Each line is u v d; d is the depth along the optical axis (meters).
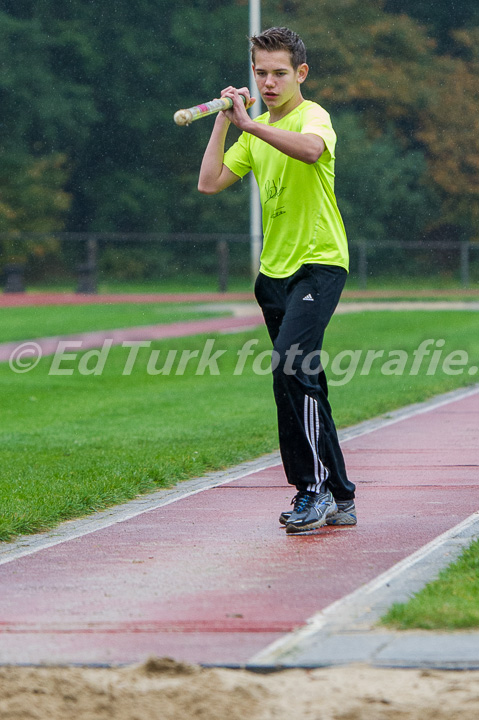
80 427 38.22
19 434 36.41
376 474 27.09
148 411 42.56
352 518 20.70
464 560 16.70
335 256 19.55
